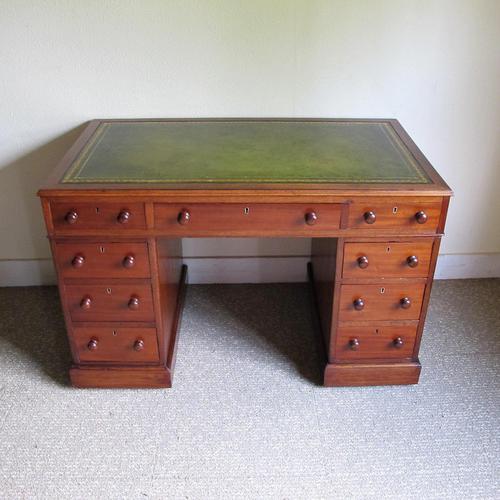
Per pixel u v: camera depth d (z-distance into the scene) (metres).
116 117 2.06
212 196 1.53
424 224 1.59
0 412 1.79
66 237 1.61
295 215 1.58
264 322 2.20
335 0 1.87
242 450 1.66
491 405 1.81
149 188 1.53
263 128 1.97
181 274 2.29
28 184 2.19
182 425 1.75
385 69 2.00
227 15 1.89
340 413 1.79
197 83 2.01
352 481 1.57
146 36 1.92
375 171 1.63
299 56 1.97
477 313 2.23
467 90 2.04
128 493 1.54
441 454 1.65
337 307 1.75
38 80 1.98
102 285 1.70
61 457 1.65
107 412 1.79
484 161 2.19
